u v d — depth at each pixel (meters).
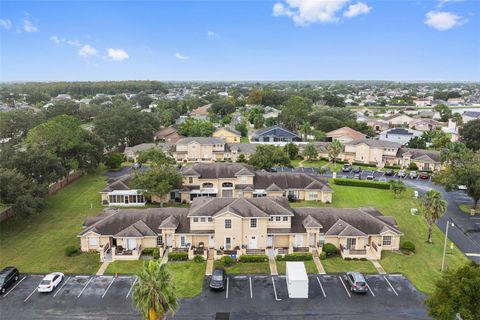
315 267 51.28
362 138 134.38
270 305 42.47
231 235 54.88
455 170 75.94
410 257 54.34
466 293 32.03
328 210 59.28
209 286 46.09
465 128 129.50
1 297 43.75
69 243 58.50
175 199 79.19
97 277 48.47
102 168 108.06
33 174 71.50
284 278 48.38
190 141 120.12
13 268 47.62
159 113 195.62
